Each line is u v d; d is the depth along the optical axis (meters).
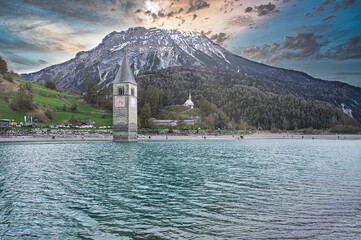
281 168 45.03
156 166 46.16
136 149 81.69
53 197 25.48
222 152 75.38
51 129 125.94
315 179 35.03
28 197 25.38
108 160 53.72
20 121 140.12
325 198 25.28
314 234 16.86
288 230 17.45
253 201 24.22
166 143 116.44
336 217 19.97
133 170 41.56
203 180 33.97
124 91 118.44
